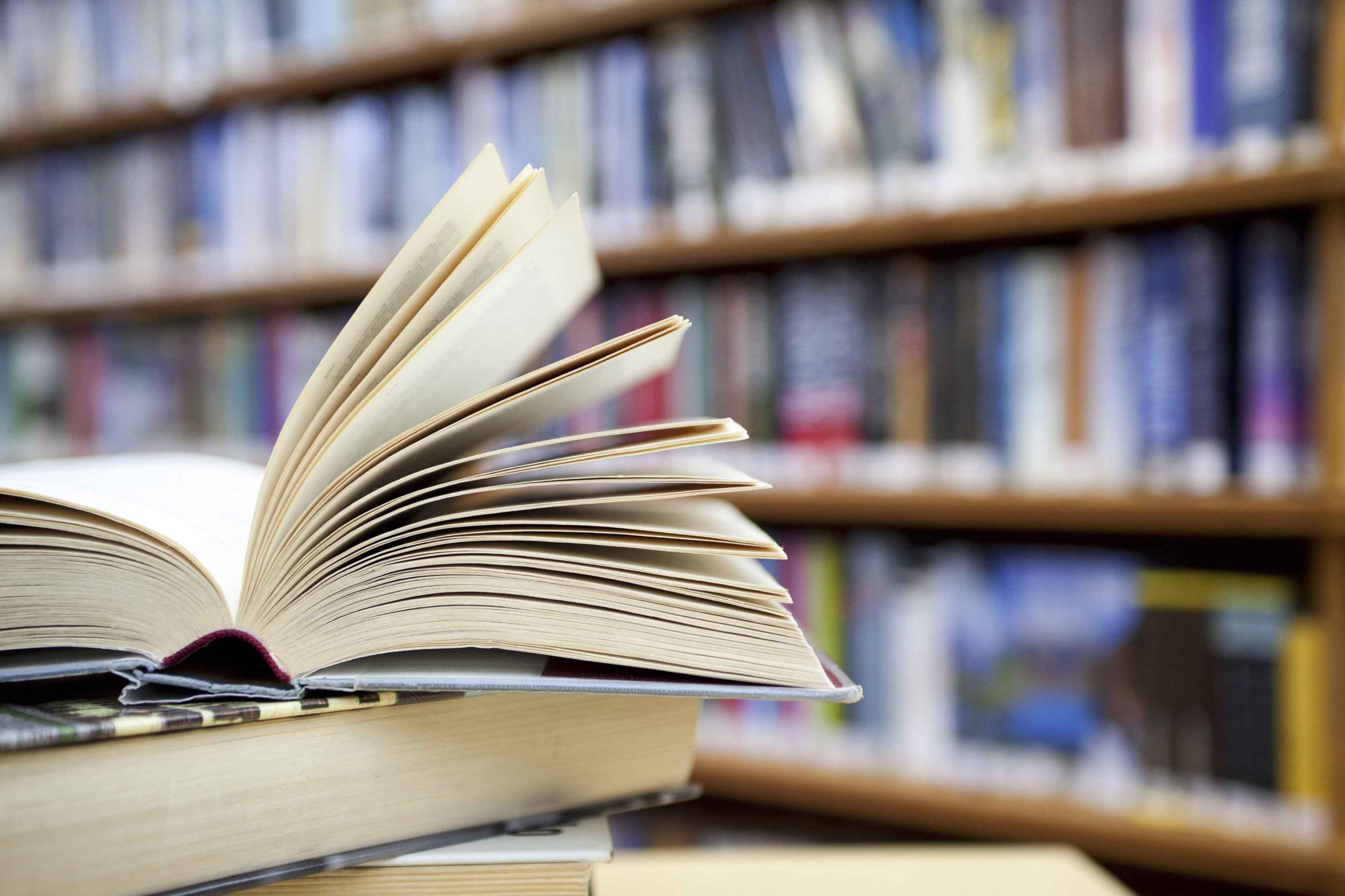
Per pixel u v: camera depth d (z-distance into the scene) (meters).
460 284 0.33
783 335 1.16
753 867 0.55
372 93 1.49
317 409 0.32
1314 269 0.91
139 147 1.52
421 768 0.32
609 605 0.31
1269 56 0.91
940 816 1.07
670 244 1.18
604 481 0.37
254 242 1.44
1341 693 0.90
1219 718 0.96
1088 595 1.03
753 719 1.21
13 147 1.68
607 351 0.31
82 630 0.33
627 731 0.37
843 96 1.11
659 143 1.19
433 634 0.32
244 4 1.46
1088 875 0.53
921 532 1.35
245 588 0.31
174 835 0.28
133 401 1.55
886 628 1.13
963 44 1.05
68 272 1.58
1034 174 1.02
